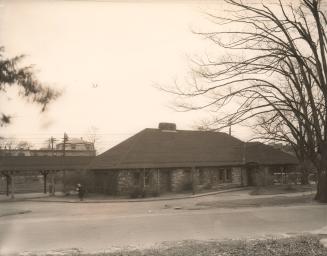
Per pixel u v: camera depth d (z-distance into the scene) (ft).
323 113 88.79
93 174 169.99
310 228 53.98
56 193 186.39
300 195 119.85
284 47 79.51
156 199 135.74
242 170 181.06
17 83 29.32
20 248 41.52
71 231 53.93
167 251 37.78
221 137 191.42
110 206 111.96
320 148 90.43
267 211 74.64
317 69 82.89
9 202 138.82
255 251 36.35
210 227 56.39
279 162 185.57
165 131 179.52
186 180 165.68
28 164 171.83
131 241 46.21
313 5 78.43
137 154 161.79
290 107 83.71
